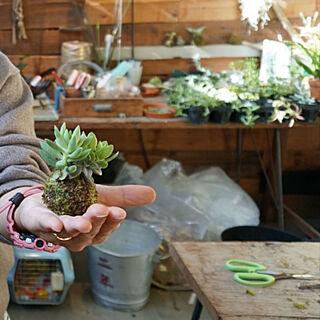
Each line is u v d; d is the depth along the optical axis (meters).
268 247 1.40
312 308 1.10
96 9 2.64
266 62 2.44
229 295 1.14
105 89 2.29
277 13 2.33
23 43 2.66
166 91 2.68
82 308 2.24
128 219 2.45
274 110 2.27
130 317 2.20
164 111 2.33
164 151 3.03
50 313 2.20
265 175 2.99
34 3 2.59
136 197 0.75
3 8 2.57
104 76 2.33
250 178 3.14
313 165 3.13
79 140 0.72
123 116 2.26
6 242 0.72
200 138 3.01
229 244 1.41
